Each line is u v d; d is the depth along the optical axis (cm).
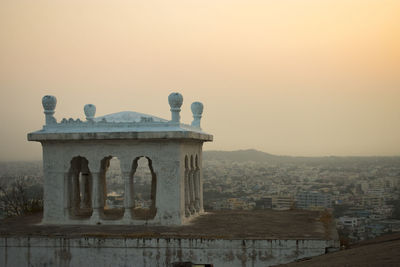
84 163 2491
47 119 2111
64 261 1834
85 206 2500
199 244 1778
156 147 2017
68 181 2094
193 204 2297
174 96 2020
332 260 1533
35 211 2905
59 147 2086
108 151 2052
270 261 1750
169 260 1786
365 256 1505
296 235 1806
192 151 2262
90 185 2514
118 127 2045
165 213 2019
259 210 2595
